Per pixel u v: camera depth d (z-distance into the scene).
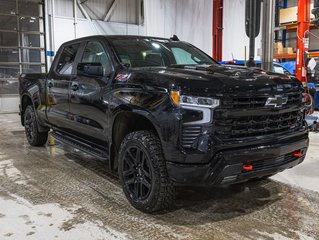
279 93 3.02
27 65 11.57
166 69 3.30
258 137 2.91
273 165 3.05
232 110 2.76
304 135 3.36
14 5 11.13
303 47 7.88
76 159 5.09
